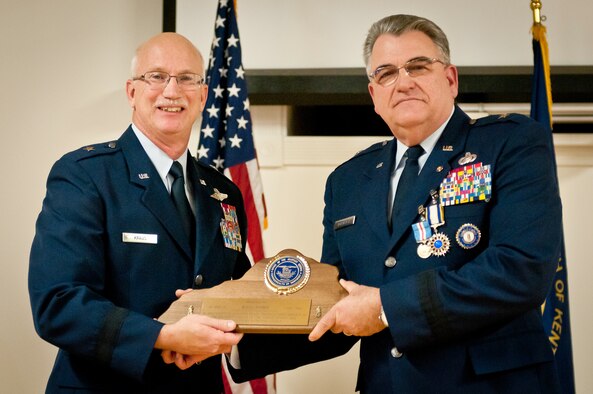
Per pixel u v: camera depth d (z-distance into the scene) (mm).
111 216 2275
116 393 2164
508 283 1963
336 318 2072
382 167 2457
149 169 2414
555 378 2082
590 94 3998
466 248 2135
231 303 2166
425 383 2057
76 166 2348
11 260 4066
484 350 2035
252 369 2451
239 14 4242
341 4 4230
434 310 1979
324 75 4051
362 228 2363
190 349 2055
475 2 4172
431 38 2418
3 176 4168
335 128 4527
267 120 4180
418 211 2227
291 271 2230
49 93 4289
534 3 3678
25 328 3982
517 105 4137
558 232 2072
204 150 3643
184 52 2553
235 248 2578
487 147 2240
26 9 4379
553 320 3262
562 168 4070
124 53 4355
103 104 4293
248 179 3588
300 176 4121
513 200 2100
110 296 2244
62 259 2154
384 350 2186
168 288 2299
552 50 4121
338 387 3848
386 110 2400
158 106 2473
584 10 4145
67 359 2203
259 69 4160
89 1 4410
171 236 2340
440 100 2365
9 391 3908
